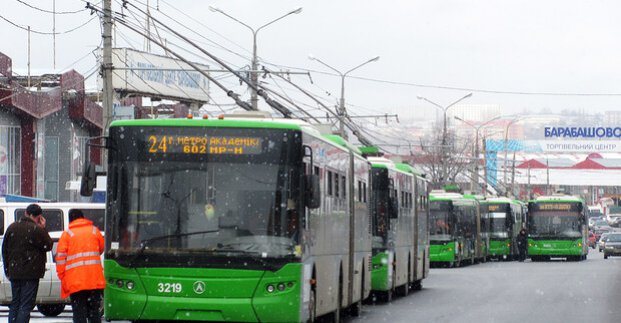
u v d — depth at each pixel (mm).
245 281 19375
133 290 19531
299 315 19594
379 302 34188
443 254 63531
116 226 19766
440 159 105375
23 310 20391
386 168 33688
